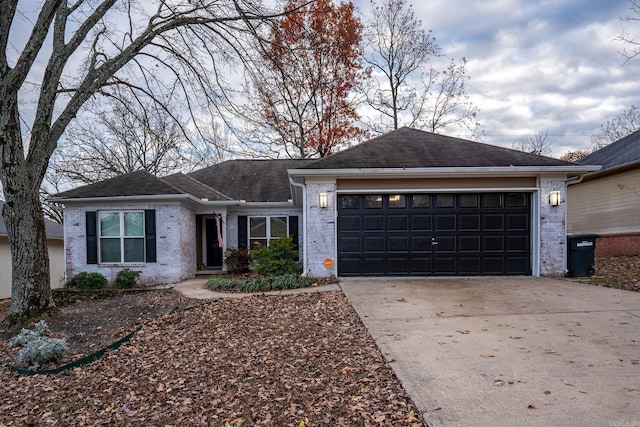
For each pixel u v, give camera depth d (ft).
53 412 12.44
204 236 47.19
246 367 14.96
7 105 23.16
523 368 13.02
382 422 10.08
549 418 9.70
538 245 33.04
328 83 61.46
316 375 13.66
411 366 13.60
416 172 32.12
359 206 34.01
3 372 16.34
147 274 37.24
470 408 10.41
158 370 15.43
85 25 26.30
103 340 20.30
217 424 10.81
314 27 39.63
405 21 74.38
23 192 24.13
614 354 14.10
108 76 27.50
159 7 29.35
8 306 35.53
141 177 40.22
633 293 24.95
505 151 35.73
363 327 19.06
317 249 33.27
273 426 10.44
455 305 22.80
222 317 22.58
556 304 22.30
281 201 44.32
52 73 25.54
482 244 33.71
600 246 48.14
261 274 36.32
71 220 37.68
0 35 22.63
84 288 34.58
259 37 29.32
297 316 21.98
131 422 11.40
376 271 33.88
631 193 44.14
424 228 33.83
